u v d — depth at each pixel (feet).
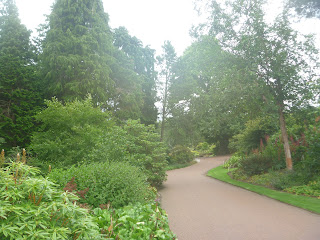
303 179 35.40
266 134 60.75
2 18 86.48
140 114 90.17
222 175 58.54
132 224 13.66
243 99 46.80
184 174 68.03
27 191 8.78
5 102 60.64
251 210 24.44
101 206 17.34
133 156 35.78
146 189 26.86
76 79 68.44
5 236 7.31
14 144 57.31
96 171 19.90
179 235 17.57
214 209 25.40
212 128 55.72
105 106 75.72
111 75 83.41
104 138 34.65
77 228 9.12
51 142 36.42
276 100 42.57
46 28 81.20
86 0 76.74
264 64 43.04
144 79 105.50
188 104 110.73
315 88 40.60
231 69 43.75
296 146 45.47
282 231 17.69
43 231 8.00
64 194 9.41
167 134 122.21
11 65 61.26
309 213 22.41
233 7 45.73
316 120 40.68
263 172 47.75
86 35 71.15
